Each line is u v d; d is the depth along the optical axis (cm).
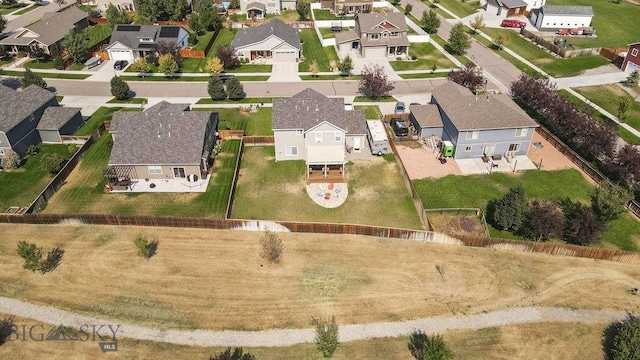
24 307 3809
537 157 5916
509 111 5756
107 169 5422
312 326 3694
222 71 8244
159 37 8731
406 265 4238
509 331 3688
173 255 4309
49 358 3438
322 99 5703
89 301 3866
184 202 5016
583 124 5884
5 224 4638
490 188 5331
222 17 10631
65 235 4506
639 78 7631
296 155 5744
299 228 4562
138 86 7719
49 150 5944
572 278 4166
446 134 6022
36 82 7144
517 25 10206
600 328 3731
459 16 11150
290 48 8569
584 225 4441
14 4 11800
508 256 4378
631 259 4322
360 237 4550
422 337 3625
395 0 12269
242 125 6538
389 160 5788
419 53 9050
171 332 3631
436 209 4956
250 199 5088
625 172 5253
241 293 3950
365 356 3484
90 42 9406
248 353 3494
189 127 5425
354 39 8938
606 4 11688
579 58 8681
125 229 4600
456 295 3966
